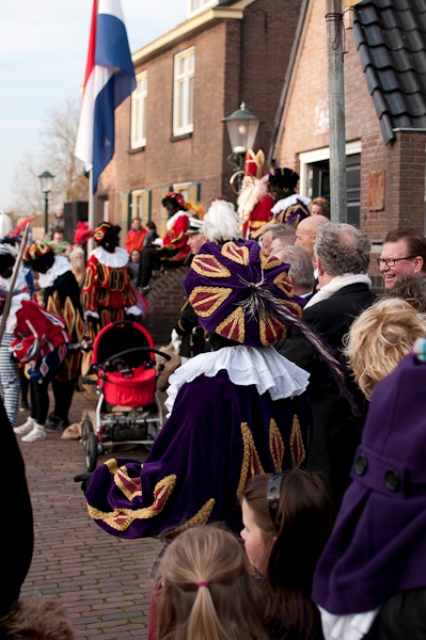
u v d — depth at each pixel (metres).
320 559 1.65
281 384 2.68
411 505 1.52
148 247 14.52
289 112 12.38
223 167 14.99
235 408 2.56
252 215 8.29
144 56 18.00
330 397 3.12
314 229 5.03
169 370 9.15
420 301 3.07
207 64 15.44
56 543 4.81
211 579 1.86
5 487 1.96
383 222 9.42
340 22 5.15
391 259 3.72
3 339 6.95
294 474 2.15
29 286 7.80
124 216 19.69
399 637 1.52
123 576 4.33
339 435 3.10
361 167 9.98
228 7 14.66
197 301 2.67
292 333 2.83
